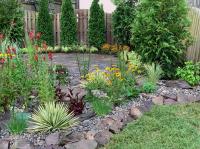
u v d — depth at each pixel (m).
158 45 5.60
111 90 4.49
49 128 3.70
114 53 9.17
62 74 5.26
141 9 5.86
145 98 4.68
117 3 9.00
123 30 8.88
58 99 4.27
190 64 5.65
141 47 5.74
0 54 5.03
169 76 5.68
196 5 8.56
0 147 3.38
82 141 3.49
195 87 5.25
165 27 5.57
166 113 4.26
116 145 3.52
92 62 7.54
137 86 5.03
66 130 3.75
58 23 10.09
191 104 4.64
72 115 3.95
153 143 3.54
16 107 4.18
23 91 4.22
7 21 8.89
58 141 3.50
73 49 9.62
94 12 9.66
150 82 5.09
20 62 4.43
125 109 4.32
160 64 5.70
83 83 5.03
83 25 10.12
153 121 4.02
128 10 8.82
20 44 9.16
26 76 4.40
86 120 3.98
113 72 4.85
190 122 4.06
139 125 3.95
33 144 3.48
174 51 5.59
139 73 5.70
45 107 3.92
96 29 9.67
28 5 12.20
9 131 3.68
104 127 3.84
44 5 9.79
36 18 9.97
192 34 6.38
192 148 3.42
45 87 4.07
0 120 3.89
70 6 9.76
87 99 4.43
